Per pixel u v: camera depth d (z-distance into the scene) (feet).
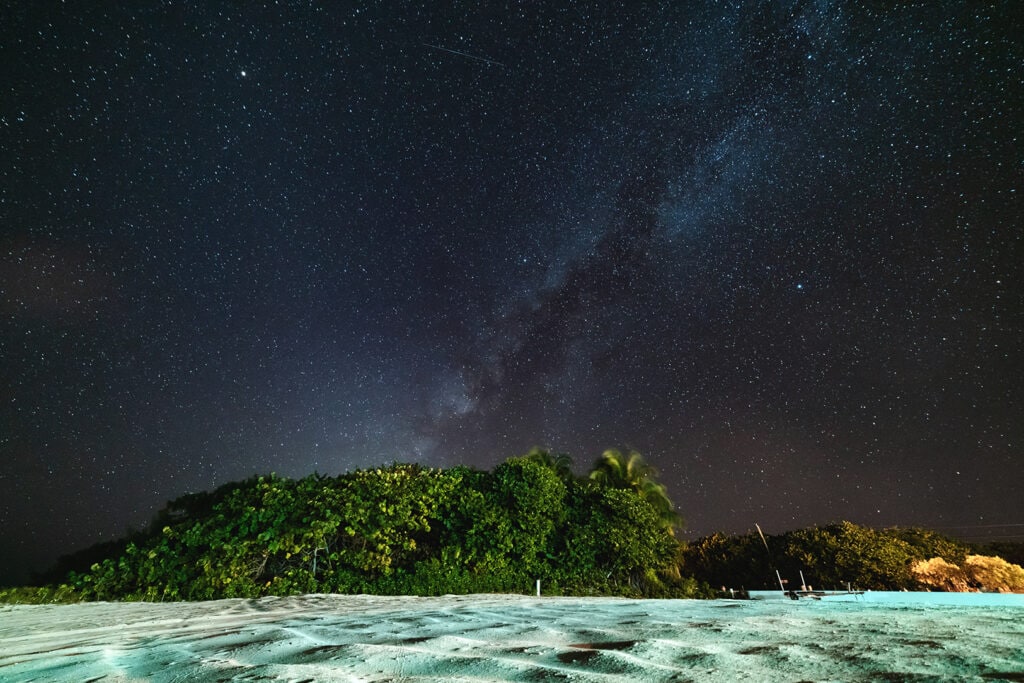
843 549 89.92
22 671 6.95
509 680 5.62
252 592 34.45
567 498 50.34
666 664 6.28
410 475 44.50
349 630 10.82
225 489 41.55
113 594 34.35
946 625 9.71
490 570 41.22
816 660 6.37
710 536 113.60
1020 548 96.78
